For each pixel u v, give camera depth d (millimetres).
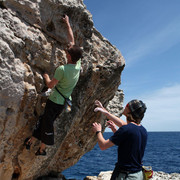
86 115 6488
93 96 6102
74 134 6441
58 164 6812
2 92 3367
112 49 6195
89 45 5094
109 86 6480
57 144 5172
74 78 3824
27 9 3705
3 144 3793
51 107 3744
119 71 6488
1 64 3287
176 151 51656
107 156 40125
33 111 4031
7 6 3486
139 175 2924
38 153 3971
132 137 2941
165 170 22141
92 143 7918
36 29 3867
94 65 5637
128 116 3238
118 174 2943
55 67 4312
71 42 4188
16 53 3564
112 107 9320
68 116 5199
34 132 3973
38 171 5176
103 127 7883
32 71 3887
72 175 18312
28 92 3760
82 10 4613
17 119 3803
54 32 4219
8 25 3447
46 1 3904
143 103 3207
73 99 5316
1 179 4121
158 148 63188
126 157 2938
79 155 7387
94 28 5863
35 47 3855
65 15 4281
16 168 4336
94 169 22328
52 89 4145
